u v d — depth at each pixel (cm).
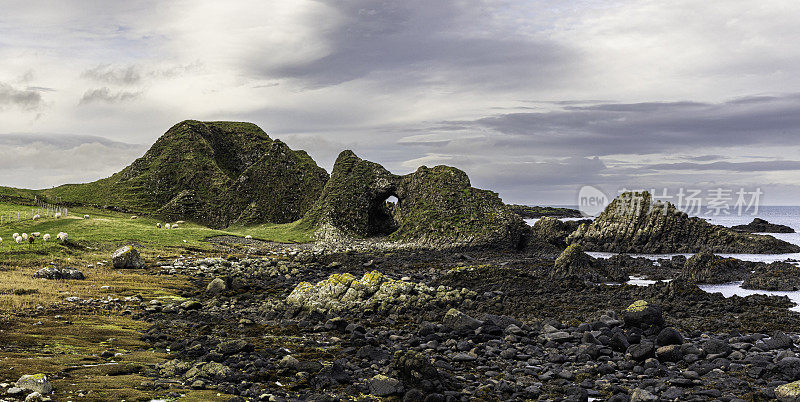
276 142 17425
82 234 9181
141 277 5850
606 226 9512
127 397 1800
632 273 6500
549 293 4909
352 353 2700
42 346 2525
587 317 3819
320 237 12100
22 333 2786
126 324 3359
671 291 4622
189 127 19400
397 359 2230
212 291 5072
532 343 2908
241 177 16738
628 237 9231
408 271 6956
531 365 2503
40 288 4456
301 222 13450
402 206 13000
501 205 11456
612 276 5959
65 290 4528
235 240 10694
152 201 16638
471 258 8644
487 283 5388
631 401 1962
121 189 17175
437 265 7569
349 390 2072
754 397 2005
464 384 2194
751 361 2455
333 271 7000
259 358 2489
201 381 2030
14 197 14950
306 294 4375
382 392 2028
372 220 13425
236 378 2147
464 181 12244
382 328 3488
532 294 4881
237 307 4347
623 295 4759
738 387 2131
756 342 2959
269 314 3941
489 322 3231
